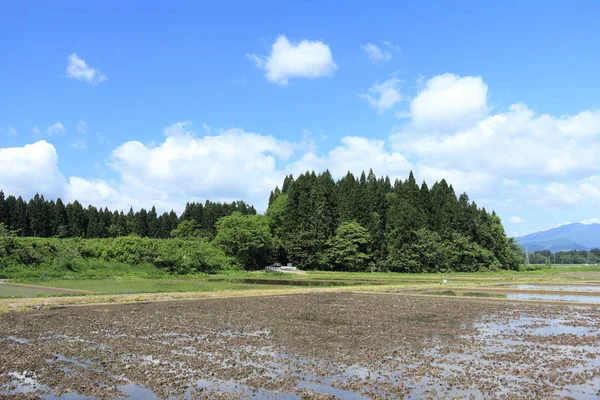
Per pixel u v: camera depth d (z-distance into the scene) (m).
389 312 31.31
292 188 119.00
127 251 75.38
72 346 19.25
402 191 124.06
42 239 70.38
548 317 29.25
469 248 108.69
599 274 96.31
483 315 30.05
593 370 15.89
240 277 77.25
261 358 17.31
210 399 12.77
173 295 40.81
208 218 148.38
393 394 13.25
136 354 17.92
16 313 29.20
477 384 14.20
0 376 14.80
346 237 105.62
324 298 41.00
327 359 17.19
